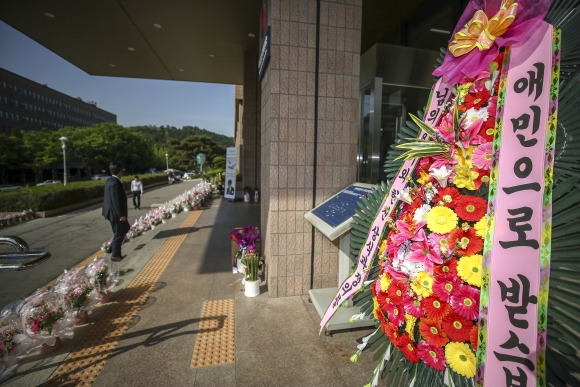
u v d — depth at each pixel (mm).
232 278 3961
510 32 879
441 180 1033
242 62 10289
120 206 4742
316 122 3242
